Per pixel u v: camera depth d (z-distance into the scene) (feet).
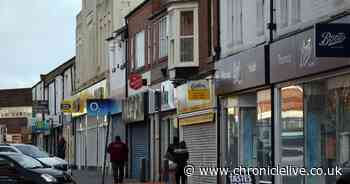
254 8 77.92
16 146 111.45
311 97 65.57
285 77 68.90
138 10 129.80
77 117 192.54
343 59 57.52
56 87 228.84
